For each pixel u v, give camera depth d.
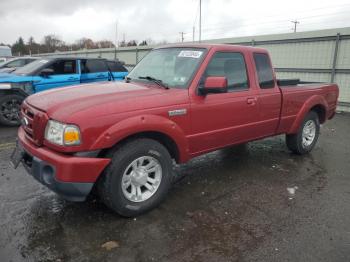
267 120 4.96
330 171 5.16
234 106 4.37
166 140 3.79
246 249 3.02
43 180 3.20
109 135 3.15
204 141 4.12
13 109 8.03
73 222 3.41
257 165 5.36
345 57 11.26
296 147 5.80
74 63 9.16
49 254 2.88
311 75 12.32
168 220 3.51
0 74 8.62
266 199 4.08
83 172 3.08
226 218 3.58
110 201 3.33
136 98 3.47
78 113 3.09
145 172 3.58
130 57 22.45
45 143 3.24
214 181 4.63
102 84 4.17
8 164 5.12
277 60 13.34
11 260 2.79
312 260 2.88
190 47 4.40
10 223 3.36
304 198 4.14
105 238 3.14
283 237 3.23
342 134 7.87
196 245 3.07
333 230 3.38
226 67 4.37
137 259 2.85
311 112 5.92
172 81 4.07
